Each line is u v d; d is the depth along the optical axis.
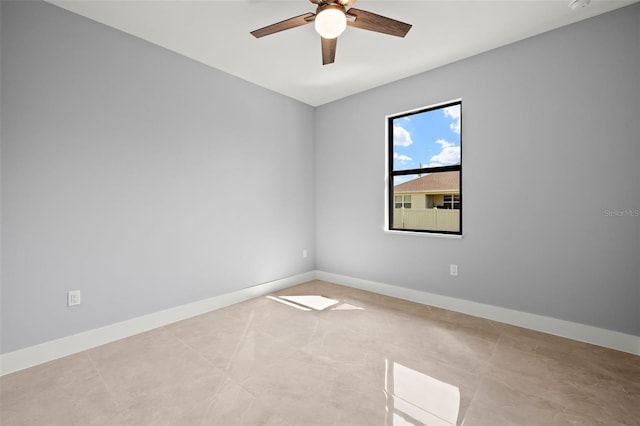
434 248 3.09
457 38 2.49
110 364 1.98
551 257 2.42
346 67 3.02
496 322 2.66
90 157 2.23
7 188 1.89
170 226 2.69
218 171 3.06
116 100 2.35
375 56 2.79
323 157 4.11
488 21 2.26
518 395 1.65
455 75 2.89
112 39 2.32
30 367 1.95
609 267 2.19
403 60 2.87
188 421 1.46
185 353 2.13
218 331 2.50
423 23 2.28
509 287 2.63
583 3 2.03
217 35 2.45
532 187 2.49
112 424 1.45
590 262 2.26
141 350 2.18
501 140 2.64
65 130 2.11
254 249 3.43
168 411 1.53
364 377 1.83
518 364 1.97
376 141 3.54
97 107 2.25
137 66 2.46
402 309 3.00
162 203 2.63
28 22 1.95
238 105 3.23
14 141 1.91
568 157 2.33
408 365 1.97
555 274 2.41
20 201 1.94
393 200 3.51
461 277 2.91
